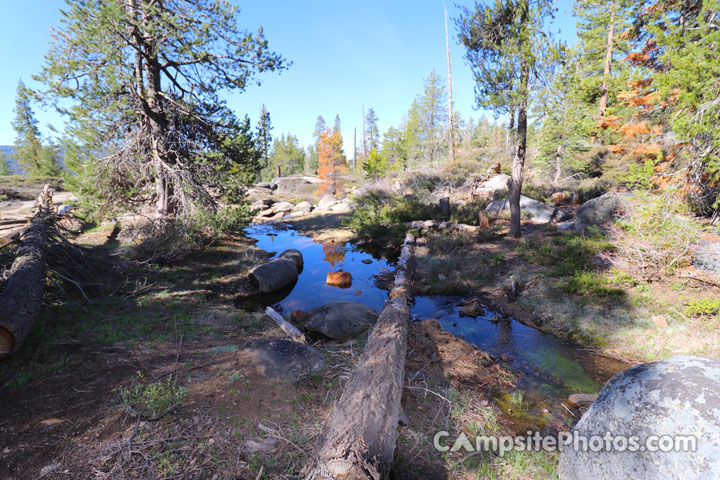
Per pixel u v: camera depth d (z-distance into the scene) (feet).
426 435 11.28
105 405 11.34
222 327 20.13
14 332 13.69
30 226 23.88
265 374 13.85
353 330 20.79
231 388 12.90
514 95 33.76
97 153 37.35
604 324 20.99
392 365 12.43
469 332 21.65
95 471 8.47
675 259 23.11
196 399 12.04
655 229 24.38
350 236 55.36
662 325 19.71
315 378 14.05
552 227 41.57
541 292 26.16
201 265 34.24
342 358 16.49
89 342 16.26
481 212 47.01
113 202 40.16
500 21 33.94
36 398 11.60
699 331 18.70
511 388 15.25
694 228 23.26
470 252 37.91
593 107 50.98
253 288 29.37
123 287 25.22
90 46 31.37
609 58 59.82
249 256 38.75
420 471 9.64
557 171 67.87
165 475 8.48
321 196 133.90
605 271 26.25
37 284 17.78
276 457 9.47
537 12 30.30
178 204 39.81
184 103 40.86
